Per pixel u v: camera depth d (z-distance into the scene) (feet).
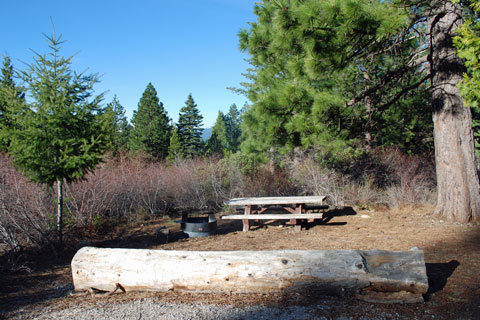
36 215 22.17
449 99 21.94
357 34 18.43
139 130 127.34
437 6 19.94
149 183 36.86
